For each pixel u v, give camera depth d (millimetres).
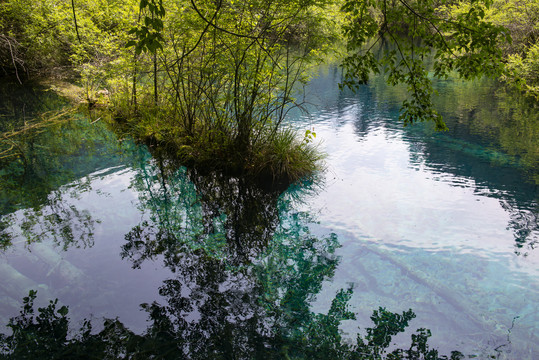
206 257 4520
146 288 3879
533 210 5520
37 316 3426
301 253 4617
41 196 5918
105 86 12438
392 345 3207
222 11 6066
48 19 12594
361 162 7539
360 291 3922
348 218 5430
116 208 5605
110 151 8031
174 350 3100
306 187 6531
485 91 14297
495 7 17062
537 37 15906
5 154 7652
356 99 13383
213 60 6938
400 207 5688
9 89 13203
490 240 4766
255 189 6488
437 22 3549
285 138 7133
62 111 10891
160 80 9383
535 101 12617
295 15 5938
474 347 3184
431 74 17547
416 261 4379
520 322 3449
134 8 7977
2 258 4242
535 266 4238
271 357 3072
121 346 3115
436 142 8711
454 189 6254
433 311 3615
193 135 7945
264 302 3746
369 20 3939
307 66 7234
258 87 6848
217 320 3471
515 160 7527
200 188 6492
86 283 3906
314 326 3426
